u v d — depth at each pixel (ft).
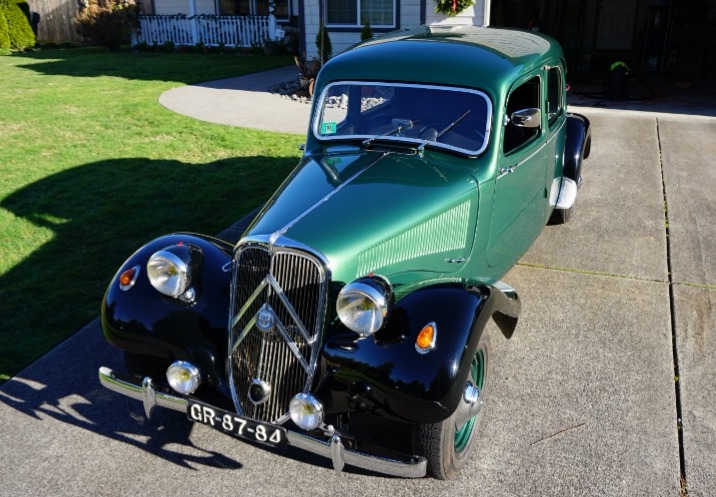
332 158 15.10
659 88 50.44
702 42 57.52
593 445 13.03
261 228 12.00
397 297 11.77
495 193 15.15
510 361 15.84
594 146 33.88
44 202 25.95
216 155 32.19
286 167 30.35
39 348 16.48
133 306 12.66
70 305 18.51
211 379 12.36
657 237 22.81
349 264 11.66
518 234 17.74
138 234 23.12
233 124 38.11
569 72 58.75
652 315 17.81
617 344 16.49
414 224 12.89
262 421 11.21
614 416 13.85
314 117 16.34
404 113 15.47
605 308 18.20
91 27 75.77
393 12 50.80
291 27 71.20
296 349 11.50
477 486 12.10
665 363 15.67
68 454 13.02
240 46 73.77
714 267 20.58
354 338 11.19
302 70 48.67
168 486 12.23
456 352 10.59
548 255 21.58
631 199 26.45
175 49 75.82
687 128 37.29
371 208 12.74
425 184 13.71
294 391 11.71
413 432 11.40
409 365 10.59
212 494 12.04
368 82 15.74
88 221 24.20
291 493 12.06
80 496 11.96
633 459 12.63
